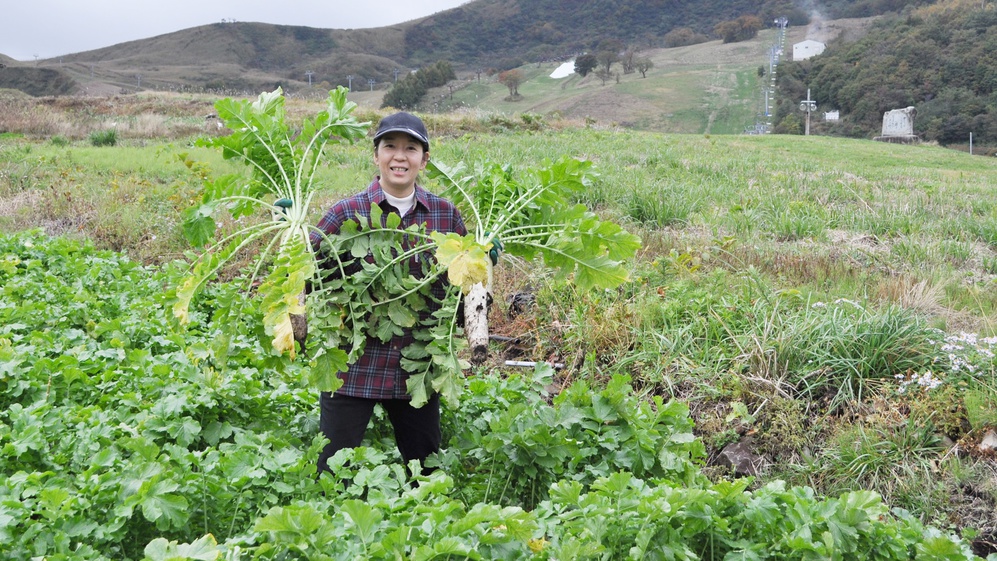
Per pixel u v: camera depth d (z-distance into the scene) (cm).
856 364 553
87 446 353
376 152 368
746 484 297
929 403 507
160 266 872
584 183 389
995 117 7238
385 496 292
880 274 793
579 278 388
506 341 659
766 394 541
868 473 480
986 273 853
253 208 401
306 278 327
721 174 1666
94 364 471
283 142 392
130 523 301
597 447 375
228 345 358
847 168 2191
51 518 284
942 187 1653
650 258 841
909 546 302
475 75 19362
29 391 423
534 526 266
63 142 2172
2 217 1030
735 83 11919
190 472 315
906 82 8388
